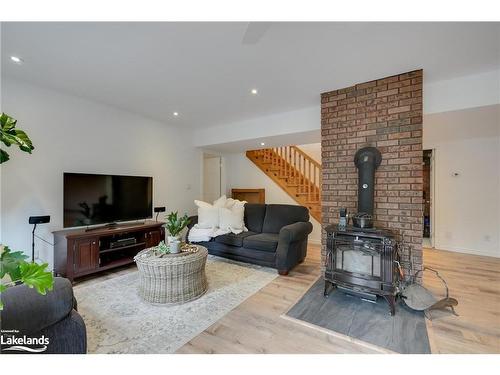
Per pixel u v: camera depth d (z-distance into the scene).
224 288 2.65
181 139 4.90
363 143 2.81
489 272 3.12
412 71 2.53
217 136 4.80
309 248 4.51
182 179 4.92
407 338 1.76
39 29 1.83
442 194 4.31
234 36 1.94
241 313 2.12
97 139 3.49
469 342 1.71
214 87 2.97
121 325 1.93
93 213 3.20
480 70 2.48
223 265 3.44
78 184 3.05
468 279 2.88
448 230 4.27
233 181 6.37
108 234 3.04
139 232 3.57
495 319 2.01
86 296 2.44
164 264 2.26
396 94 2.62
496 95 2.46
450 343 1.70
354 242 2.33
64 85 2.90
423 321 1.99
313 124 3.66
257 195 5.89
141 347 1.65
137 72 2.57
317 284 2.77
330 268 2.46
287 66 2.44
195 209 5.18
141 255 2.46
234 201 4.27
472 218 4.07
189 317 2.05
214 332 1.84
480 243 4.01
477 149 4.04
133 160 3.99
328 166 3.05
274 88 2.98
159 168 4.44
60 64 2.40
